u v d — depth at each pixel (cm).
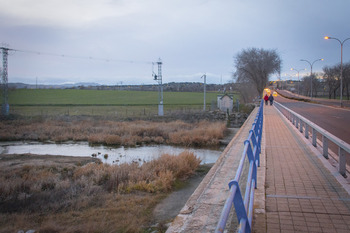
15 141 3378
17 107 7212
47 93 12419
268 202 538
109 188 1312
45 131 3791
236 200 292
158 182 1352
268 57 7525
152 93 13575
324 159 879
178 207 1098
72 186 1324
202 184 704
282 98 8925
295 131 1617
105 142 3219
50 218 981
